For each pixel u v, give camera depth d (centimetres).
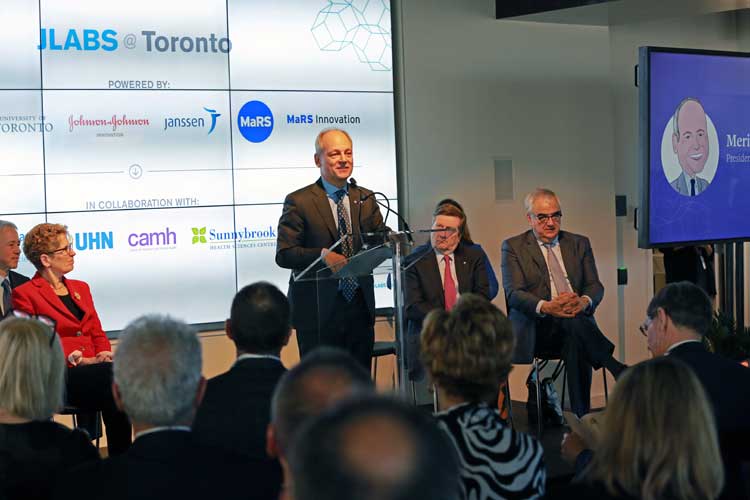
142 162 539
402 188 609
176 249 547
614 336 688
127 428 389
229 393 238
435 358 220
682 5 595
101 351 459
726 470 250
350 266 361
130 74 536
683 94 567
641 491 173
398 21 604
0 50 508
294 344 582
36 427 223
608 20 645
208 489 181
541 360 557
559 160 659
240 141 563
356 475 80
